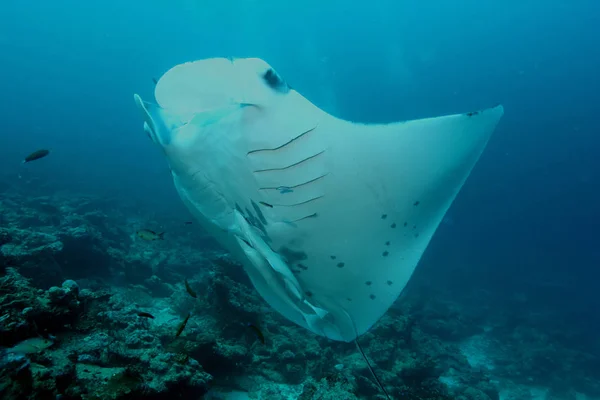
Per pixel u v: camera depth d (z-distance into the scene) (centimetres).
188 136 213
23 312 211
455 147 238
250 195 222
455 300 1171
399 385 404
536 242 2570
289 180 215
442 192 251
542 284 1541
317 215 230
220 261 528
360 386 379
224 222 250
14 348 176
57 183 1410
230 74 194
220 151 214
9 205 793
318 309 220
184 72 199
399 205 242
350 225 238
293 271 252
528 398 632
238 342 399
